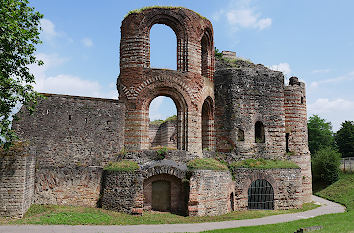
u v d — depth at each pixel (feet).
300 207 102.68
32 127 85.40
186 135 95.40
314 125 262.67
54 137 86.74
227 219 80.18
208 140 106.01
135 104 93.40
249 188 100.27
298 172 104.12
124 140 92.58
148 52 96.37
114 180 83.15
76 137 88.43
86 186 86.33
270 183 100.63
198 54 100.48
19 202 70.64
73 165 87.15
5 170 70.95
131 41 95.25
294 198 102.22
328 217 81.41
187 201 81.46
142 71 94.22
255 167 100.01
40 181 83.97
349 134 236.84
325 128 264.52
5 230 60.59
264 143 106.42
